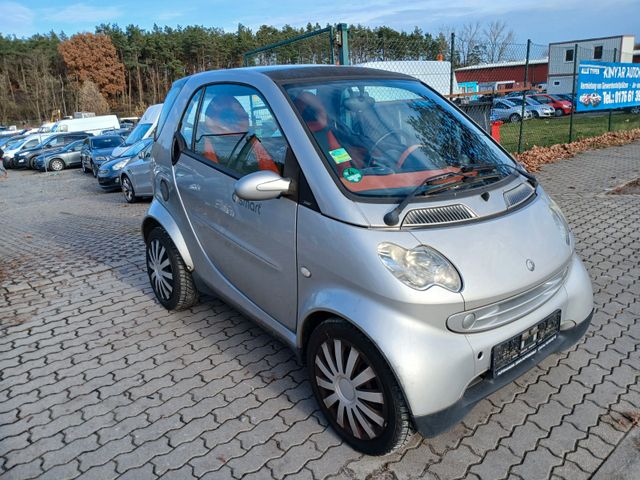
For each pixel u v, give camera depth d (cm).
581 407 296
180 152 401
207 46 8169
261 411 310
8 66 8406
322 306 262
